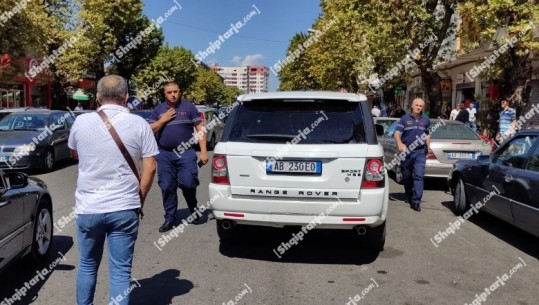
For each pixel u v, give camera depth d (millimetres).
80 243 3416
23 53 19406
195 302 4141
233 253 5520
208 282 4613
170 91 6348
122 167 3311
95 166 3283
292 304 4125
